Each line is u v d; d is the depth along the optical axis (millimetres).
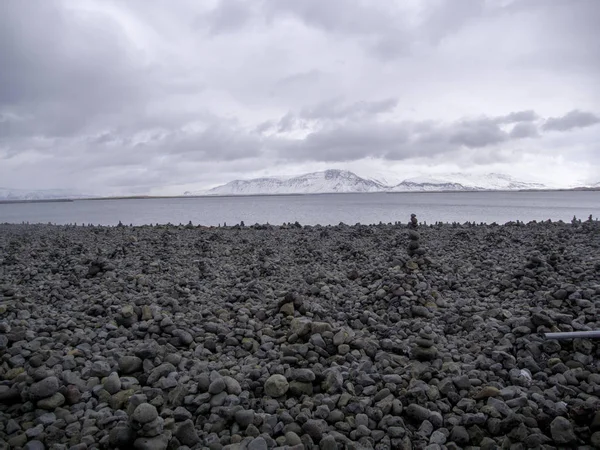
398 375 2457
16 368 2465
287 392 2332
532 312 3178
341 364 2658
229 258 6594
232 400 2188
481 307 3666
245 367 2607
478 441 2010
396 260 5121
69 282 4555
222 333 3107
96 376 2451
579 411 2037
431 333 2869
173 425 1989
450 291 4242
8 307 3416
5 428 2012
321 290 4191
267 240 8773
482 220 19281
